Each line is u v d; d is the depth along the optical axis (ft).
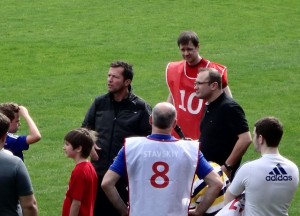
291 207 154.10
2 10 358.64
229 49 304.50
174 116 101.45
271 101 239.71
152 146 100.27
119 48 303.68
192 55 137.28
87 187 112.68
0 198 97.60
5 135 98.78
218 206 108.17
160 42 312.71
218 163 123.24
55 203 159.22
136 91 251.19
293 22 347.15
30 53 295.48
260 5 373.40
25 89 253.24
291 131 209.36
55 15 351.67
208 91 122.21
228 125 121.80
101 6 367.66
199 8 366.43
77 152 113.29
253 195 100.89
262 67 277.44
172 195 99.30
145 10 361.92
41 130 211.82
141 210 99.25
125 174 100.83
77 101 240.73
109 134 125.29
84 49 301.63
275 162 101.24
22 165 98.78
